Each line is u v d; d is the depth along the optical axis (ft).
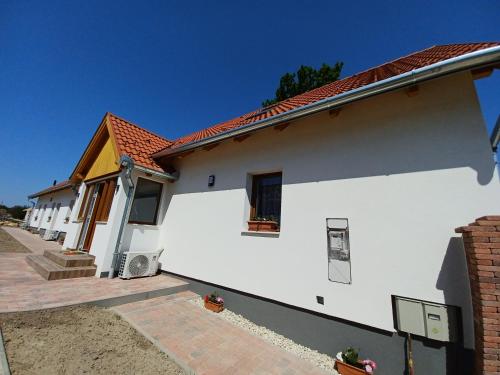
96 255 20.44
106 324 11.58
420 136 10.69
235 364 9.71
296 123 15.57
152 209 23.49
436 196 9.77
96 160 27.73
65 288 15.17
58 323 10.59
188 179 22.48
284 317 13.11
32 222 83.35
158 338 11.09
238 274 15.98
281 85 46.60
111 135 23.66
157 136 30.25
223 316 14.82
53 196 68.54
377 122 12.16
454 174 9.53
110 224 19.99
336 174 12.96
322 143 13.99
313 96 18.84
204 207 19.95
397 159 11.10
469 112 9.72
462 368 8.13
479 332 6.93
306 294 12.50
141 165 21.03
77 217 28.09
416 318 9.07
